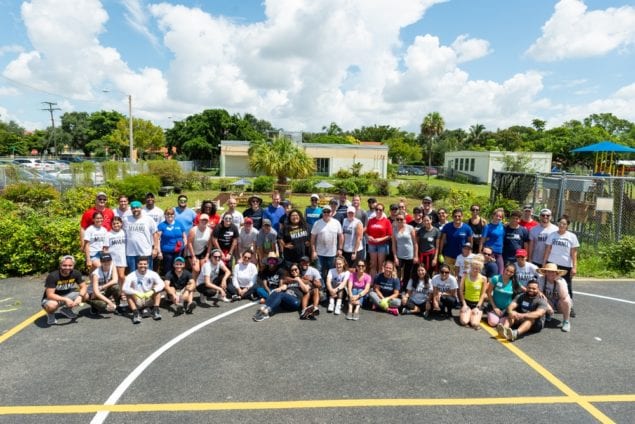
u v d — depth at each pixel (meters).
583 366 4.98
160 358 4.95
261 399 4.11
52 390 4.21
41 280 7.89
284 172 23.92
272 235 7.32
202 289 7.00
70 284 6.09
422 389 4.37
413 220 8.24
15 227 8.23
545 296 6.46
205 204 7.90
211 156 61.47
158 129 63.00
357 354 5.18
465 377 4.65
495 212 7.39
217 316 6.45
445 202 18.77
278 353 5.16
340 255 7.41
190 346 5.31
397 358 5.10
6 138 75.56
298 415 3.86
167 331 5.80
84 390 4.21
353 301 6.55
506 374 4.74
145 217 7.14
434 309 6.63
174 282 6.70
